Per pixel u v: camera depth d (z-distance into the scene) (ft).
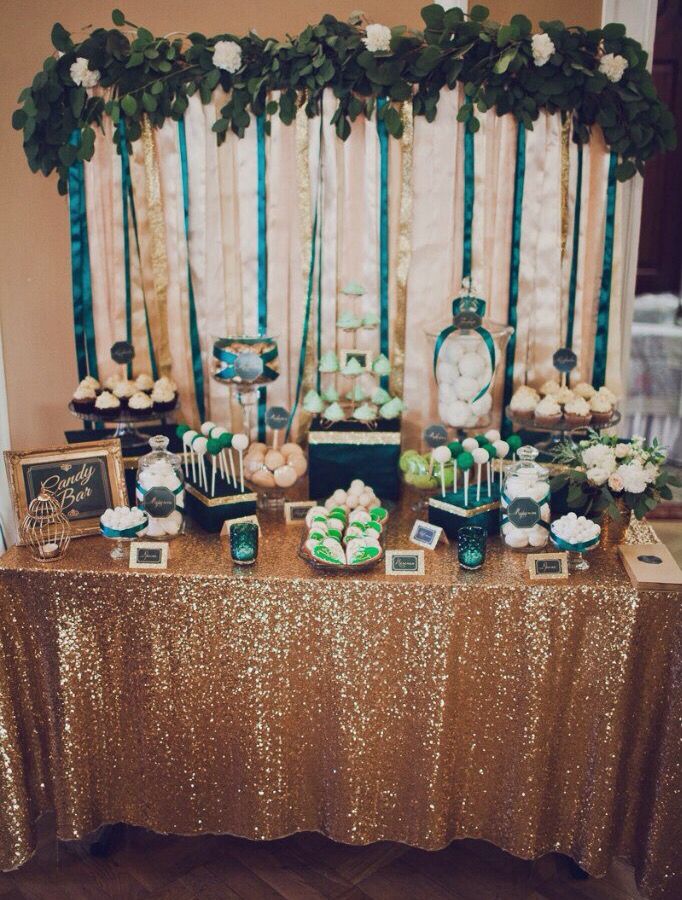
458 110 8.05
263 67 7.79
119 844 7.86
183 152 8.28
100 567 6.84
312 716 7.13
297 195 8.39
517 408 8.38
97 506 7.52
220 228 8.50
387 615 6.71
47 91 7.87
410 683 6.88
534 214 8.39
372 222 8.42
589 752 6.93
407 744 7.08
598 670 6.68
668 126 7.89
